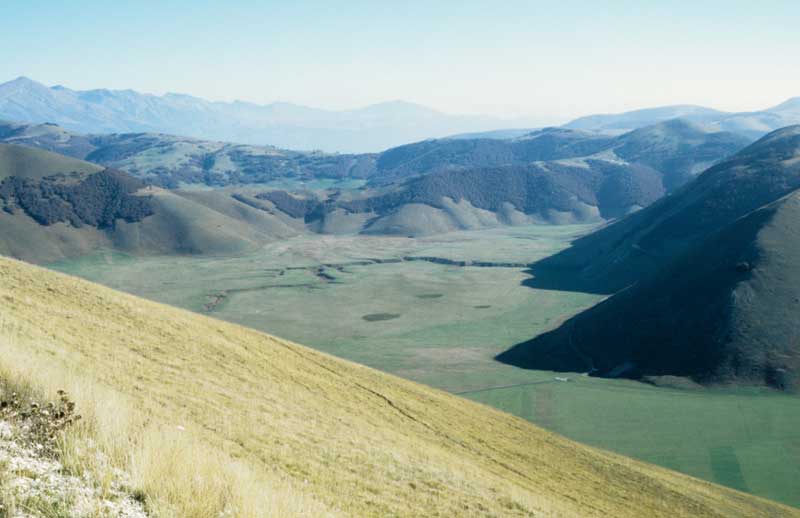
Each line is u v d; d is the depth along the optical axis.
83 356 29.03
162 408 24.39
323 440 29.98
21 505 7.83
